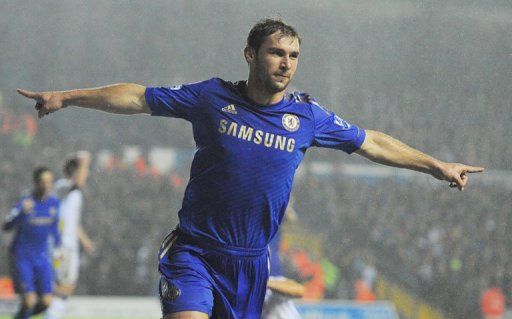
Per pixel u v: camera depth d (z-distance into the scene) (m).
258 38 13.55
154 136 105.50
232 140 13.63
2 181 77.56
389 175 96.19
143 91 13.85
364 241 77.12
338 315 50.62
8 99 112.44
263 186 13.76
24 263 37.28
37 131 99.19
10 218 37.19
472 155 108.81
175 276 13.79
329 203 87.25
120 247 61.94
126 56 130.00
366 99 125.88
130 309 51.09
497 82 130.00
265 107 13.79
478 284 66.50
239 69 133.00
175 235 14.41
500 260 74.62
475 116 121.62
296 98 14.20
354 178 96.75
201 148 13.88
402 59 132.00
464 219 86.69
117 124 107.31
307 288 60.47
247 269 14.22
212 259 14.04
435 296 66.25
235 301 14.30
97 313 50.44
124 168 86.81
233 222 13.89
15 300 46.47
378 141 14.79
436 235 80.94
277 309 21.72
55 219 37.72
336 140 14.45
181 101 13.80
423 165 14.79
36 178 37.19
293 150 13.87
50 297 37.78
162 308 13.91
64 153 92.69
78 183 38.91
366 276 66.69
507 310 66.56
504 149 110.00
